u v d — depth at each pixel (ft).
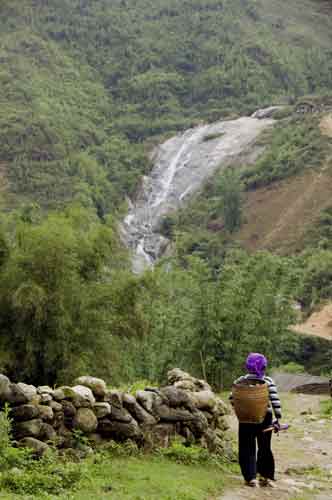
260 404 23.89
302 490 24.79
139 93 578.25
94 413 23.88
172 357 86.12
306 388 81.76
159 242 340.80
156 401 26.48
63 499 18.01
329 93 512.63
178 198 396.98
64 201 369.71
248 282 88.43
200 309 86.28
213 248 323.57
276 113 475.72
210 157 430.61
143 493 20.06
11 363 59.31
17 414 21.33
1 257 61.98
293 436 39.09
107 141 488.44
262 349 90.22
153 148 466.70
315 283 233.96
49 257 60.03
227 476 25.45
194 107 554.46
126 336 66.03
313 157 381.40
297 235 319.27
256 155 412.77
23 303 57.82
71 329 61.16
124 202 396.57
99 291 64.59
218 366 87.15
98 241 65.87
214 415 29.68
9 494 17.75
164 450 25.86
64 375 59.82
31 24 645.92
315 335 190.60
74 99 551.59
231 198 343.67
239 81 562.25
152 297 83.61
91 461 22.15
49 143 439.63
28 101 506.48
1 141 432.25
